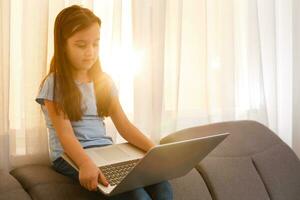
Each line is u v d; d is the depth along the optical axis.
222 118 1.98
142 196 1.20
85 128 1.46
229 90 1.97
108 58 1.66
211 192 1.57
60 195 1.26
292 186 1.75
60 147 1.42
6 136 1.45
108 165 1.29
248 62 2.01
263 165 1.74
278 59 2.22
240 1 2.02
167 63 1.84
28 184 1.33
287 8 2.19
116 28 1.65
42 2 1.49
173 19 1.83
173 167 1.22
